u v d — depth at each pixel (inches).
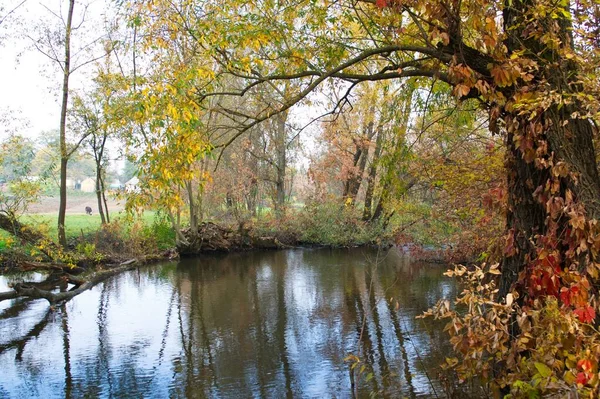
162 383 306.7
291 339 385.4
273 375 313.7
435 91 315.3
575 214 158.6
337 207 1007.6
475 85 179.8
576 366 137.3
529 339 159.5
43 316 474.6
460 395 244.2
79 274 700.0
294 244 1018.1
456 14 188.4
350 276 641.6
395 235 675.4
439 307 171.9
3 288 601.9
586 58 191.3
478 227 365.7
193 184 918.4
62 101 773.3
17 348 378.9
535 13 170.2
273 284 613.0
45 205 1790.1
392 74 248.1
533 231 189.5
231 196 1082.1
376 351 345.1
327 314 453.1
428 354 330.6
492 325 157.0
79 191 2256.4
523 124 177.3
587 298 152.2
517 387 153.8
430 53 211.2
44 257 712.4
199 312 480.4
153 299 543.5
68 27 764.0
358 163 1045.8
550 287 167.6
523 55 189.6
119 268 734.5
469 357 165.2
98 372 327.3
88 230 929.5
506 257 200.1
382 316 430.6
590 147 180.9
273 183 1240.2
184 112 228.2
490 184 355.6
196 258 884.6
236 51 277.7
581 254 166.9
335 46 278.5
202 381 307.6
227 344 379.9
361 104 681.6
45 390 299.0
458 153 399.2
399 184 348.2
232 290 585.0
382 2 193.3
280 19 277.3
